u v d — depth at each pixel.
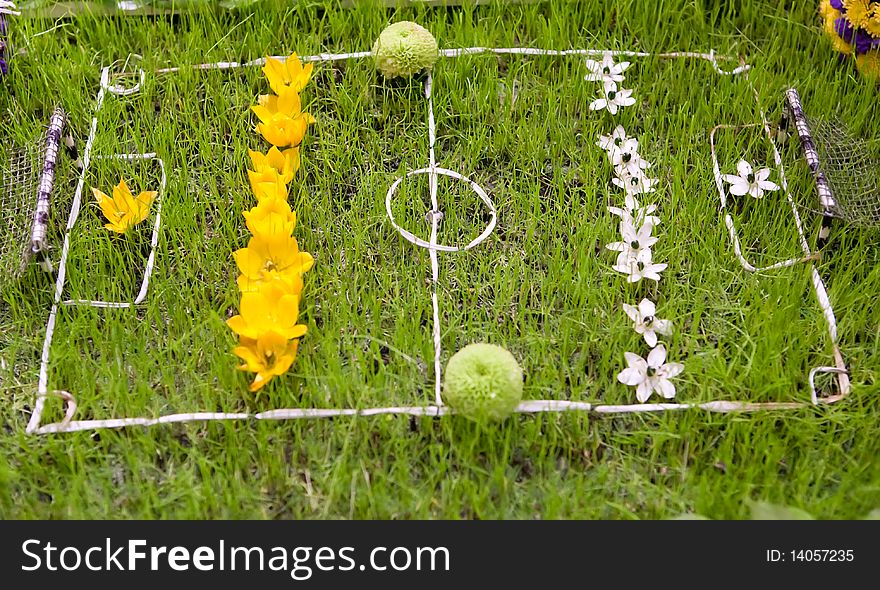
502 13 2.72
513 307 2.15
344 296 2.12
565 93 2.51
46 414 1.94
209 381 2.01
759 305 2.10
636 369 1.96
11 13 2.46
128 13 2.66
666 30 2.66
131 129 2.43
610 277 2.19
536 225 2.28
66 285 2.15
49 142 2.23
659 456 1.92
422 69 2.48
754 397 1.96
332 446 1.91
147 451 1.88
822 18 2.61
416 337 2.05
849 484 1.84
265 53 2.58
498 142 2.42
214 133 2.47
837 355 2.03
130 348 2.06
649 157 2.42
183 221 2.25
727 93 2.49
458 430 1.91
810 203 2.31
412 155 2.41
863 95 2.48
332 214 2.30
